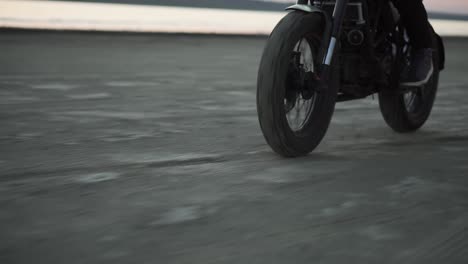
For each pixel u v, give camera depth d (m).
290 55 2.58
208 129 3.38
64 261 1.52
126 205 1.96
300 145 2.69
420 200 2.10
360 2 2.74
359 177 2.39
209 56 8.80
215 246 1.63
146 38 11.96
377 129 3.62
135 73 6.14
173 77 5.95
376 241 1.70
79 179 2.26
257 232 1.74
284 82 2.57
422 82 3.06
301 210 1.95
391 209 1.99
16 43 9.33
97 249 1.59
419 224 1.85
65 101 4.23
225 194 2.11
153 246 1.62
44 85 5.00
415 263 1.56
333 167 2.55
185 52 9.30
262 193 2.13
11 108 3.88
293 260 1.55
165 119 3.66
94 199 2.01
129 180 2.26
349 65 2.90
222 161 2.61
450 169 2.57
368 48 2.81
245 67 7.36
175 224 1.79
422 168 2.58
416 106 3.56
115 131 3.24
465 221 1.89
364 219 1.88
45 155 2.65
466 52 13.23
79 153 2.71
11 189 2.11
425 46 3.09
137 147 2.86
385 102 3.32
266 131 2.62
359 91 2.96
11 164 2.47
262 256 1.57
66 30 12.86
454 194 2.19
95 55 8.01
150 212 1.89
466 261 1.59
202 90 5.10
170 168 2.46
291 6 2.69
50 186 2.16
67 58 7.40
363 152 2.91
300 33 2.61
